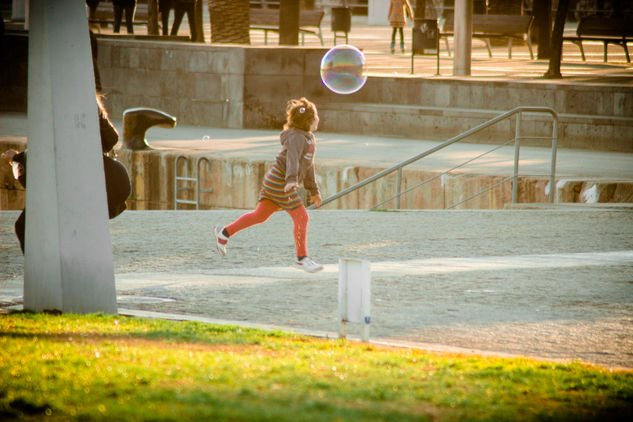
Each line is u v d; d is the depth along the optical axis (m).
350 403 11.45
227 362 13.49
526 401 12.27
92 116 18.62
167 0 76.44
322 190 44.38
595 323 18.59
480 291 21.59
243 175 45.94
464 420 11.01
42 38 18.17
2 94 69.62
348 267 16.31
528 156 48.75
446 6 121.88
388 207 42.81
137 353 13.99
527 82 57.66
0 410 10.93
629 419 11.73
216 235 24.00
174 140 54.81
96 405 10.98
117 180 20.92
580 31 80.00
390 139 58.00
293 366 13.44
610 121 52.44
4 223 31.98
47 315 18.19
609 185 38.44
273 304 20.23
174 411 10.62
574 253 26.98
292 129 22.91
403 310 19.61
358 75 48.09
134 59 67.06
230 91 62.94
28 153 18.64
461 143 56.53
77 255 18.61
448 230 31.06
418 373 13.52
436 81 61.00
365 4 145.50
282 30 71.44
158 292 21.48
